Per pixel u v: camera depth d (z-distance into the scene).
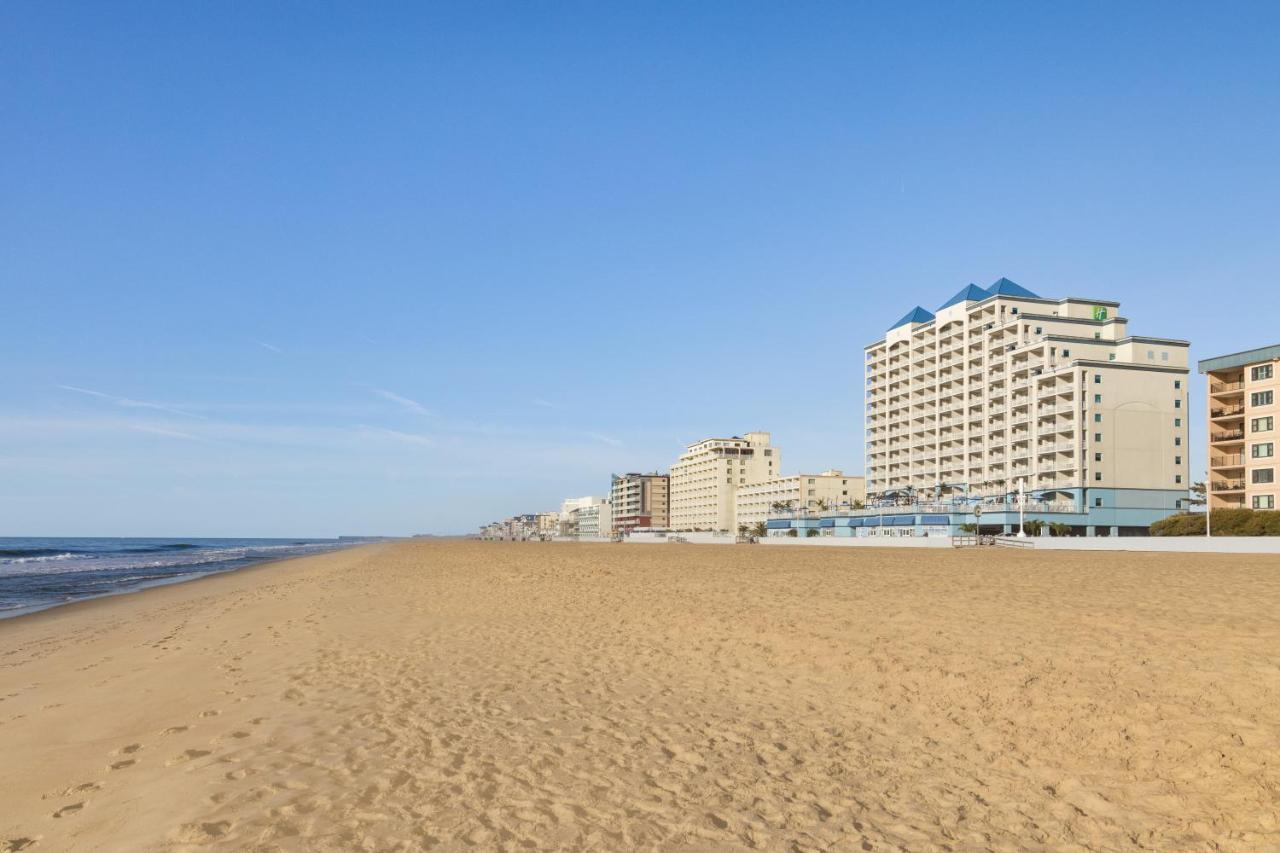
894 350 127.50
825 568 36.19
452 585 31.38
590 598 23.59
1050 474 93.62
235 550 124.25
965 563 38.78
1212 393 73.00
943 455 113.44
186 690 12.20
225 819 6.64
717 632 15.34
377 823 6.45
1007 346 101.75
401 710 10.19
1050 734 8.06
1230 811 6.12
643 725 9.24
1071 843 5.85
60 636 21.34
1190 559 40.38
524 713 9.91
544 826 6.33
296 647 15.87
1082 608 15.80
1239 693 8.53
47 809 7.18
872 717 9.20
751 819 6.42
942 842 5.93
